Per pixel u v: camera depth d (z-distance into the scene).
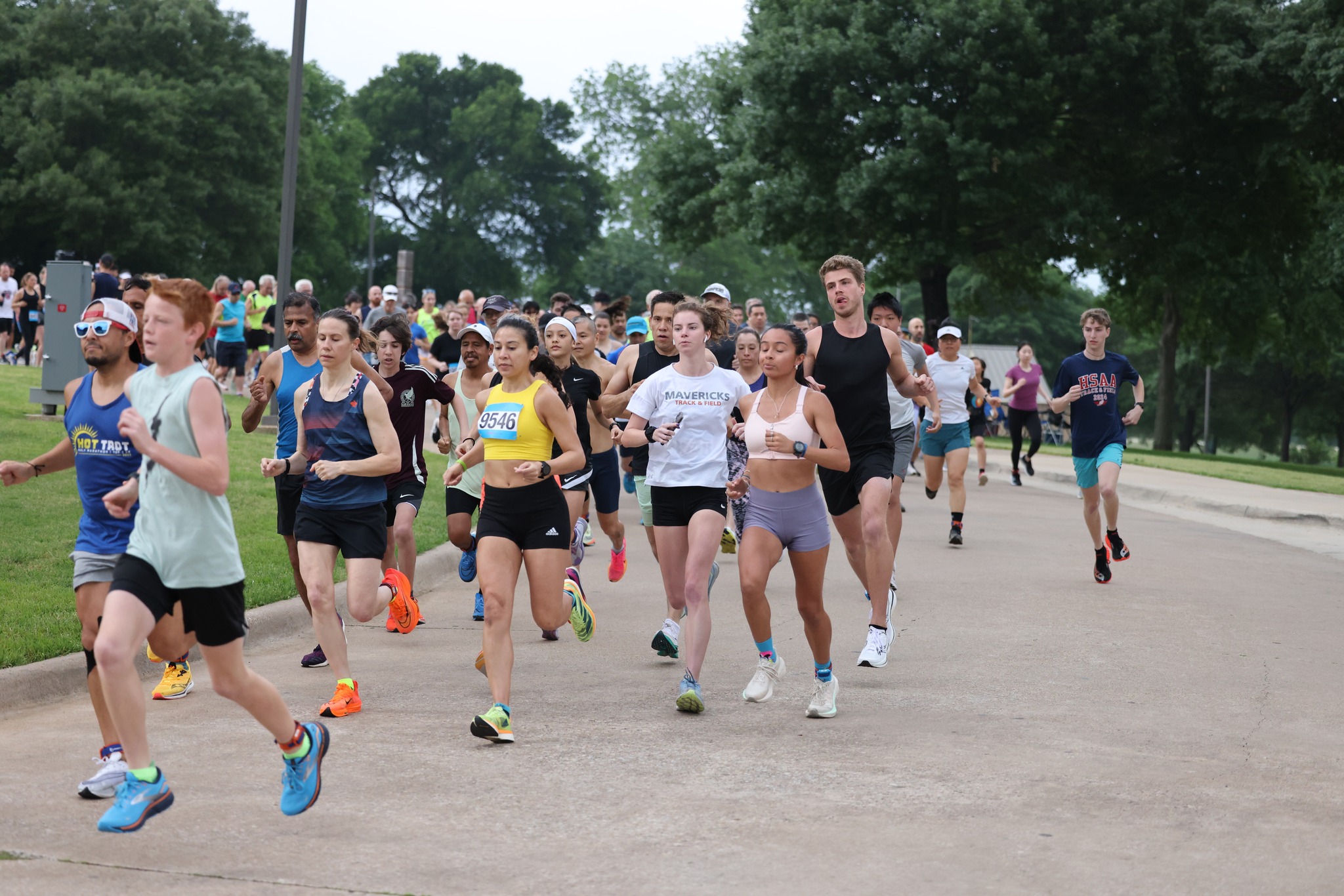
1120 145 34.75
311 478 6.54
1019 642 8.17
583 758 5.52
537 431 6.09
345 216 74.94
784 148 33.31
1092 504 10.50
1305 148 33.09
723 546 9.70
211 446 4.29
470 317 21.31
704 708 6.42
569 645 8.09
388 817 4.68
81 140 51.69
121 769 4.88
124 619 4.20
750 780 5.20
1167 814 4.81
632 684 6.99
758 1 36.78
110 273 16.55
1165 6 31.58
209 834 4.47
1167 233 35.22
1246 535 15.05
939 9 30.42
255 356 24.14
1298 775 5.38
